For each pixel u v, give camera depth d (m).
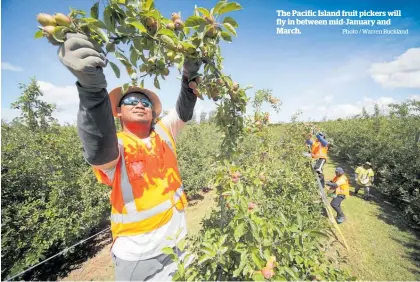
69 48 0.84
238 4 1.20
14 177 4.54
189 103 2.02
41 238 4.50
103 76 0.94
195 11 1.29
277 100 3.68
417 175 6.64
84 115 1.03
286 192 3.78
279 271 1.30
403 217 6.24
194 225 6.31
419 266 4.35
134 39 1.04
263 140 4.73
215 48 1.36
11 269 4.04
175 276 1.34
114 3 0.95
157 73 1.22
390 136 9.38
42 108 9.09
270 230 1.46
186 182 8.22
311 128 9.98
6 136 6.30
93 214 5.64
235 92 1.65
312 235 1.46
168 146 1.94
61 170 5.36
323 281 1.56
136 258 1.56
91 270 5.01
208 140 11.32
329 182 6.41
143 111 1.74
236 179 1.65
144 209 1.58
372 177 7.80
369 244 5.09
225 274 1.55
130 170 1.59
